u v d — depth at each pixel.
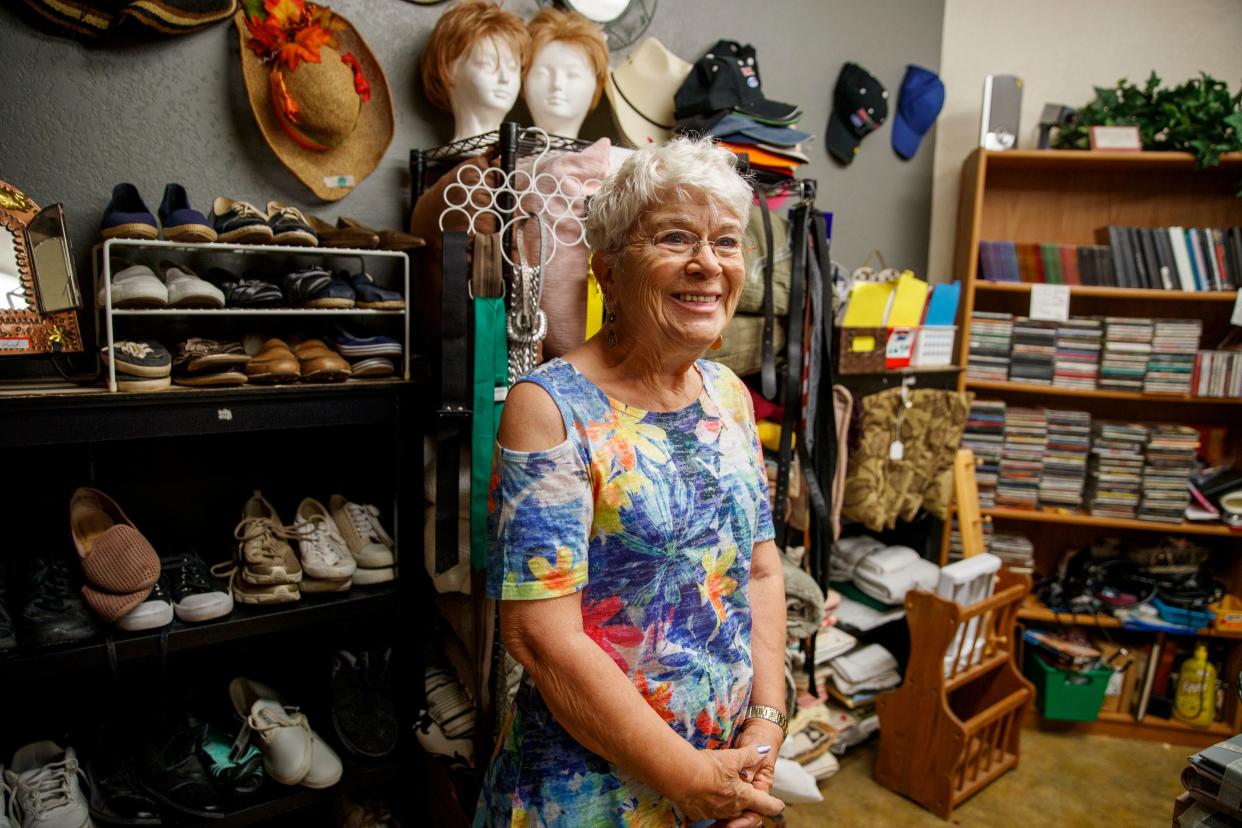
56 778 1.27
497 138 1.61
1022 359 2.60
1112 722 2.49
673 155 0.81
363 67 1.69
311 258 1.67
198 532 1.66
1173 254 2.54
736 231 0.83
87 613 1.23
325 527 1.50
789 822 1.97
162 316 1.52
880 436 2.13
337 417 1.37
